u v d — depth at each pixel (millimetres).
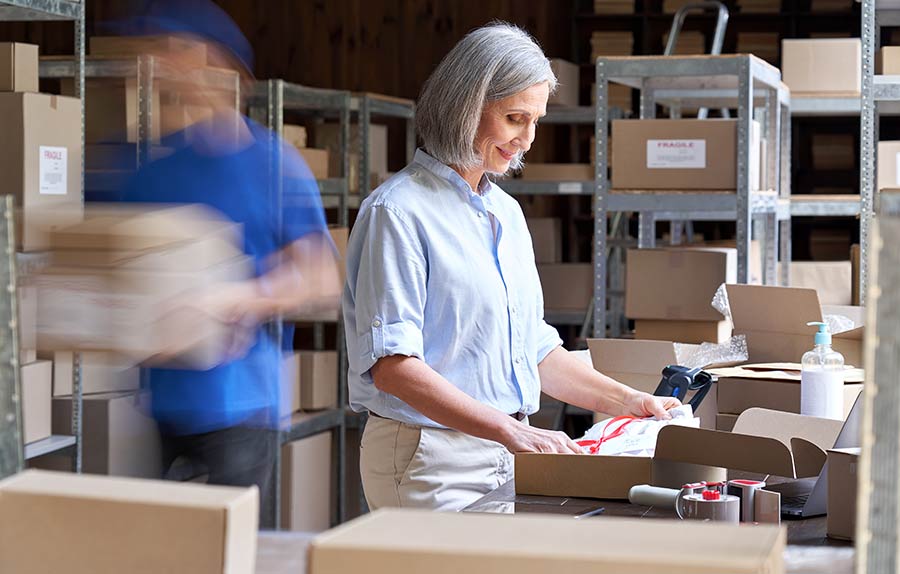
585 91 6855
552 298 6102
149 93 3990
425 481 2131
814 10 6605
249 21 7082
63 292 1384
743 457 1729
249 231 2652
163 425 2586
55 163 3170
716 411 2559
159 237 1445
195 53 2799
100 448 3635
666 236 6496
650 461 1804
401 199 2133
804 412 2365
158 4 4527
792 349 2867
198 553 706
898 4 3408
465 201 2191
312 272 2721
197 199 2658
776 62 6613
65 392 3570
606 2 6742
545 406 5777
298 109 5688
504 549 662
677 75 3471
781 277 4398
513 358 2240
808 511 1673
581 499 1837
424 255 2133
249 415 2629
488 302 2168
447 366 2164
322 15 7047
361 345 2096
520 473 1880
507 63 2123
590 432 2111
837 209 4617
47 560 723
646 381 2826
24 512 726
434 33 6984
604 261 3574
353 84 7051
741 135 3389
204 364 2510
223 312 1921
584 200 7043
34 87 3219
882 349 630
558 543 674
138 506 713
